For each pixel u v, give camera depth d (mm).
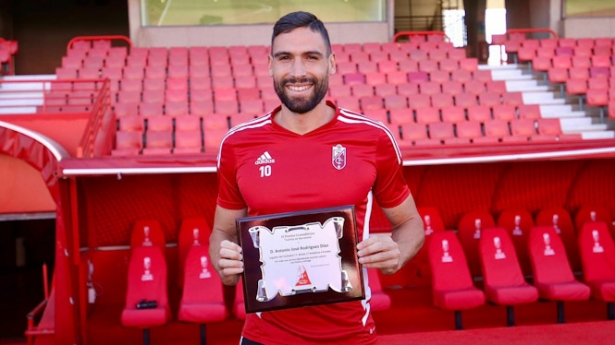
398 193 2385
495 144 5363
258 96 10305
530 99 11047
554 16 13594
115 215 6148
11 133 5410
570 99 10992
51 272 10992
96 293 6156
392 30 13039
